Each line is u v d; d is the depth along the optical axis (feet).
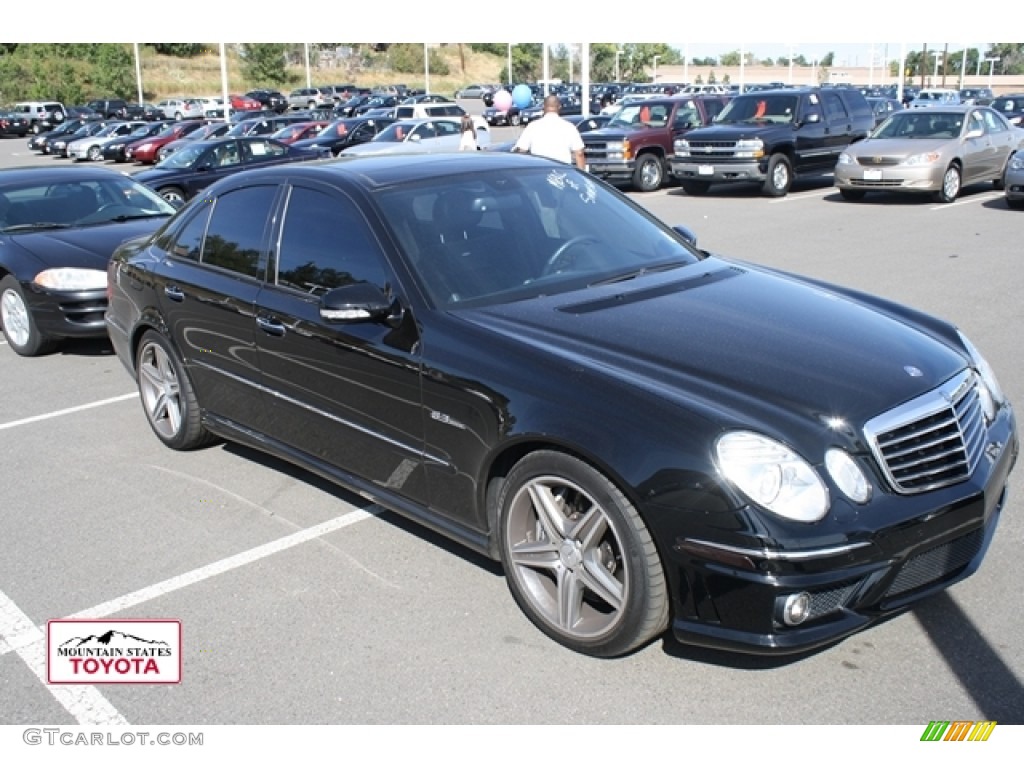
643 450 10.10
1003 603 11.92
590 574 11.02
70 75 251.60
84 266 25.95
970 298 28.60
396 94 222.89
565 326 12.07
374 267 13.39
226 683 11.15
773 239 41.45
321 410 14.29
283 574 13.61
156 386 18.72
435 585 13.11
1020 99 95.96
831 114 61.98
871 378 10.93
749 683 10.68
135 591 13.33
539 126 38.17
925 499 10.32
